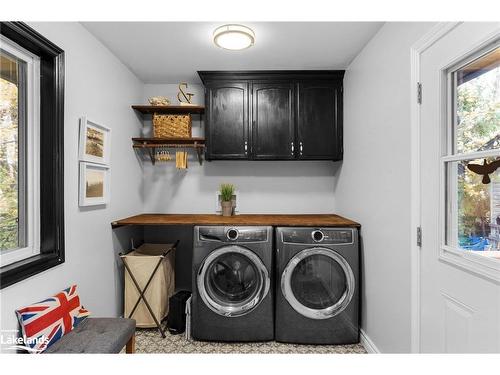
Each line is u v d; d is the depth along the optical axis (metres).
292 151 2.80
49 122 1.67
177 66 2.71
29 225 1.62
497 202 1.11
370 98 2.18
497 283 1.08
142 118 3.14
